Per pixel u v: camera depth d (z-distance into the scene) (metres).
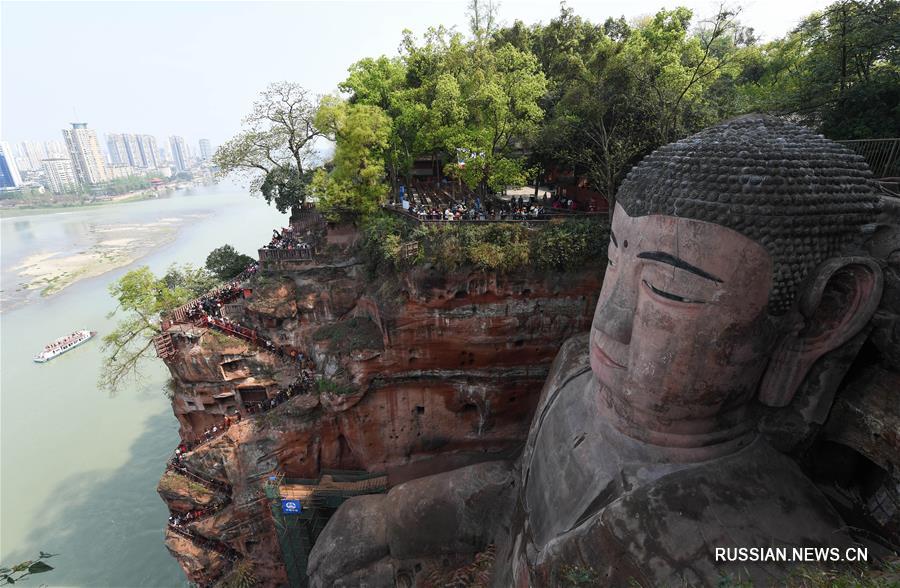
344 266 26.33
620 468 10.87
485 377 23.94
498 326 22.66
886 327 9.04
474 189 26.73
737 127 9.81
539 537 12.43
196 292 31.62
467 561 17.66
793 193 8.69
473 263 21.47
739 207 8.72
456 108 22.86
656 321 9.66
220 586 25.69
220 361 26.00
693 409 9.99
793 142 9.23
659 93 19.56
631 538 9.45
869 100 17.05
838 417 10.06
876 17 18.02
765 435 10.72
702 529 9.10
